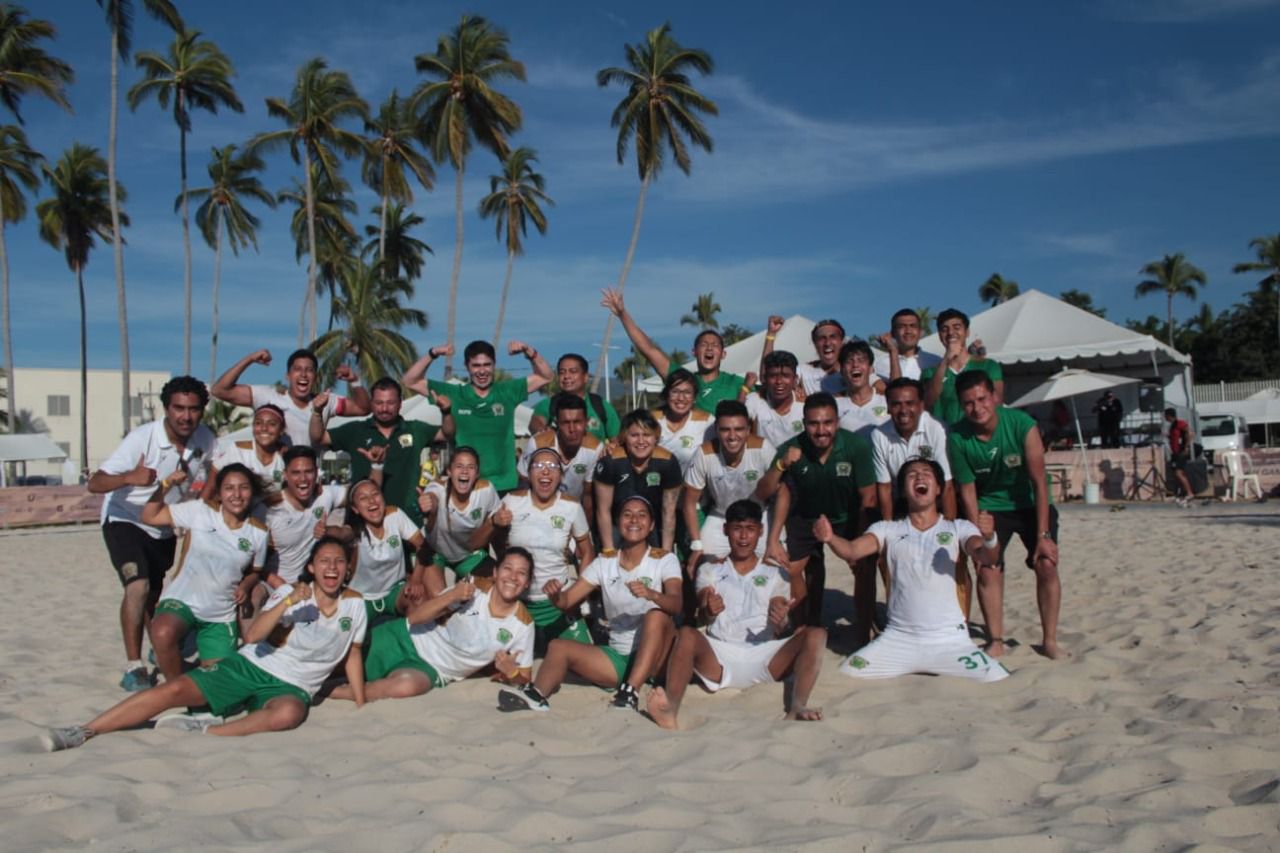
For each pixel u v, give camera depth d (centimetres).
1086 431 2436
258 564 584
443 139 3425
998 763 406
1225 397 5078
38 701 553
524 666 567
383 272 4356
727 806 377
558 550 618
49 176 4078
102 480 566
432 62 3412
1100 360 2392
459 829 351
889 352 750
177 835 343
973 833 338
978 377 591
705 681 555
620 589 556
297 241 4431
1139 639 633
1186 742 424
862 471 625
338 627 528
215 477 583
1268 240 5225
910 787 385
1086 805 362
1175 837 331
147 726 504
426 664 571
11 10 3372
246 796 387
